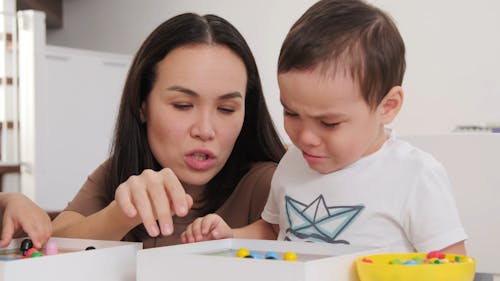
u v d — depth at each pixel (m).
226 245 0.68
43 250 0.72
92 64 4.78
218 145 0.93
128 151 1.01
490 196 0.96
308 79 0.75
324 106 0.76
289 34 0.80
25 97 4.56
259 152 1.08
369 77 0.75
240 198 1.05
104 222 0.77
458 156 0.97
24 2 5.06
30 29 4.50
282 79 0.78
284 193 0.90
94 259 0.59
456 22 4.17
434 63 4.24
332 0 0.81
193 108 0.92
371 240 0.82
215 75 0.91
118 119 1.03
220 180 1.04
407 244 0.82
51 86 4.57
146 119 0.99
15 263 0.54
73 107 4.69
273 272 0.50
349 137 0.77
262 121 1.06
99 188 1.12
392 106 0.81
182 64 0.91
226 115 0.94
